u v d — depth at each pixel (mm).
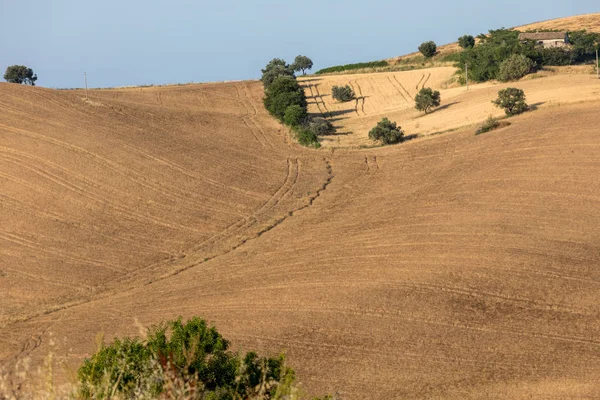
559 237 78312
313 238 91000
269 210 104750
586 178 95188
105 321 72500
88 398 17031
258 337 61781
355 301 67250
